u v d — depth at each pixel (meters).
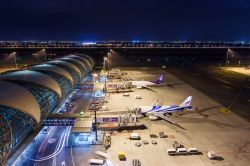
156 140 53.91
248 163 45.31
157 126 61.41
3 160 37.66
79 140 53.44
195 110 73.88
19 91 49.88
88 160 46.00
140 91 96.31
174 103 79.94
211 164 44.94
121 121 59.81
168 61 192.38
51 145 51.53
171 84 109.06
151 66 164.12
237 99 86.06
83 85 103.81
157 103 77.38
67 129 59.69
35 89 55.91
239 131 59.28
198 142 53.19
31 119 47.34
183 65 170.75
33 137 48.81
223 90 98.69
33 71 66.88
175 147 50.03
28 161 45.47
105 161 45.53
